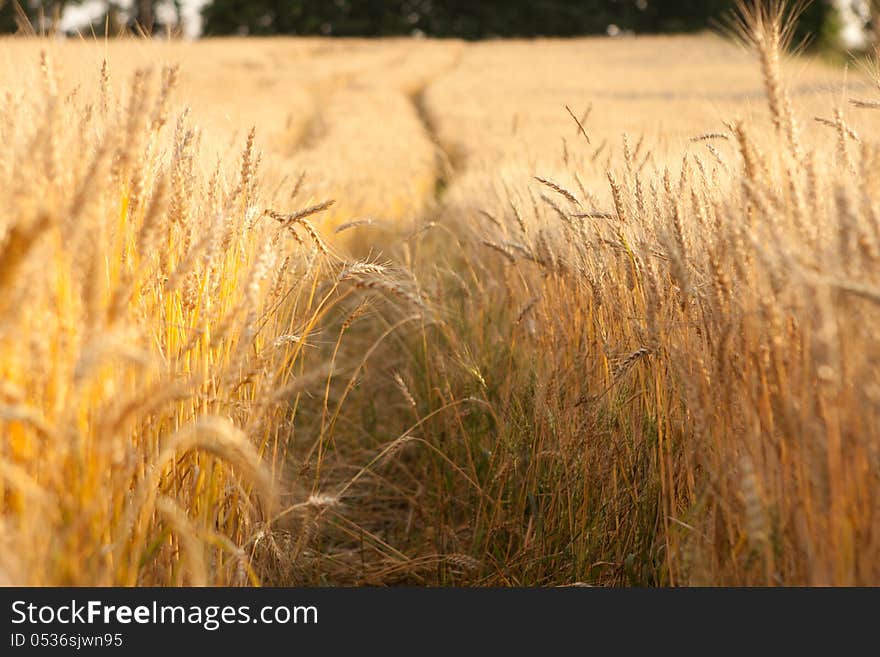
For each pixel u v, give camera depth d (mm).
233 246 2758
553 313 3590
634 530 2979
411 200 8688
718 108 3264
